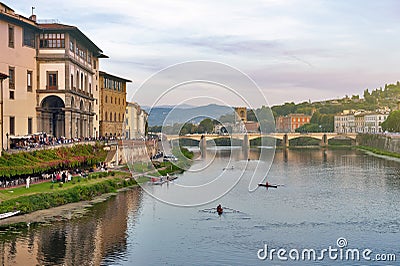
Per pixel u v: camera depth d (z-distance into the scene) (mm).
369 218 60938
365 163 139625
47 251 45406
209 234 51750
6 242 47938
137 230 52812
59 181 72750
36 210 60656
